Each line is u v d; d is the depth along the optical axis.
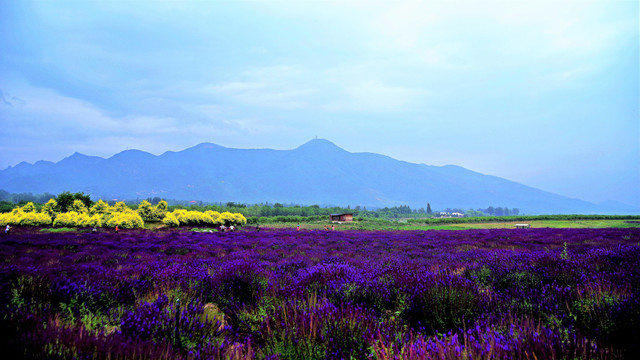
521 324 3.40
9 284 5.40
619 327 3.31
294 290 5.51
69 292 5.47
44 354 2.75
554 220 72.94
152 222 45.00
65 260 13.09
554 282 5.43
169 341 3.46
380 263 10.83
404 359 2.80
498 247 18.91
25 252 15.40
